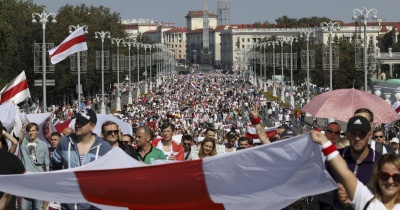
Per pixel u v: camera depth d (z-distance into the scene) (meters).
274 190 12.73
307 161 12.27
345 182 11.03
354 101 18.31
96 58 130.62
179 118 98.88
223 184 12.98
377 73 184.75
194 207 13.33
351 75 137.75
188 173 13.00
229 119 106.44
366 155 13.49
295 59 173.12
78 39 55.81
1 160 15.03
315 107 18.62
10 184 13.94
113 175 13.55
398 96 68.50
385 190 10.88
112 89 181.50
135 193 13.45
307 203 17.95
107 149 17.33
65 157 17.22
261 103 135.12
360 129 13.07
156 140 27.53
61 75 120.62
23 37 119.50
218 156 12.78
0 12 108.50
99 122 29.84
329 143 11.15
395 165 10.82
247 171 12.71
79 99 84.62
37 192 14.04
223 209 13.41
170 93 185.00
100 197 13.75
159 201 13.54
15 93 33.97
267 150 12.43
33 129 23.50
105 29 168.62
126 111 116.00
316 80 158.62
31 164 23.45
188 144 25.62
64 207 16.58
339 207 13.96
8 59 118.69
